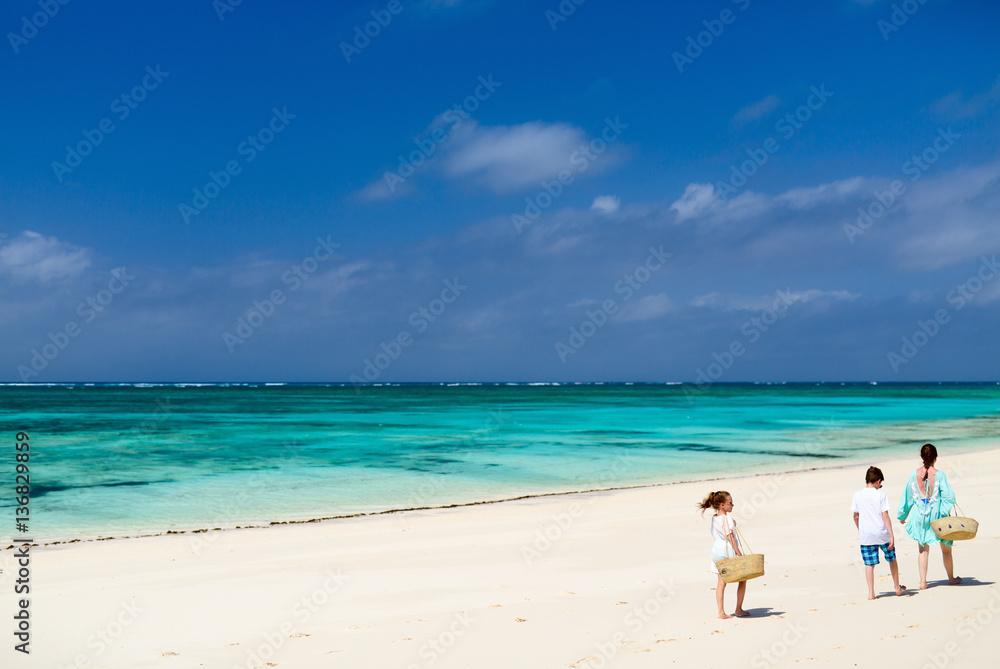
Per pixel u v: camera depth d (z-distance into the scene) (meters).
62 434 43.50
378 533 16.58
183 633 9.15
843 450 34.09
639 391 188.25
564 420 57.38
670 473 27.00
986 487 19.72
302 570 12.80
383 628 9.04
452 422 54.97
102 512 20.16
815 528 15.30
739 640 7.77
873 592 9.24
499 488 23.98
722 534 8.80
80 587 11.73
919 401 97.88
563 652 7.76
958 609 8.39
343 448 35.91
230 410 73.44
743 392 165.00
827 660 6.93
